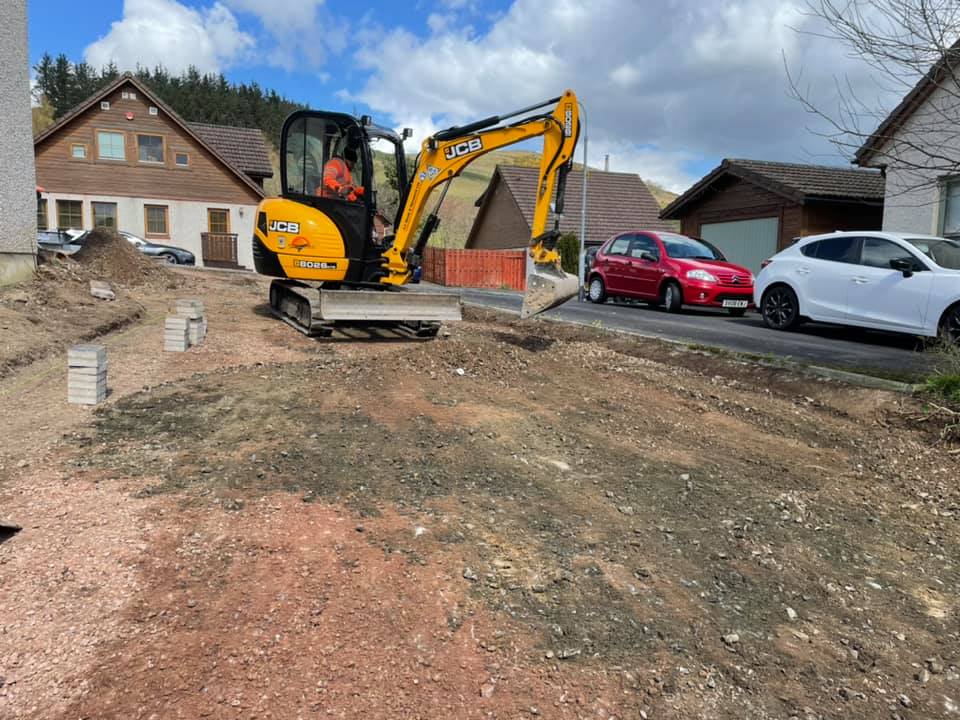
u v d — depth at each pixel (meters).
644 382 7.56
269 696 2.55
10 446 4.80
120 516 3.80
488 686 2.70
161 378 6.88
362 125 10.16
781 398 7.15
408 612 3.10
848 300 10.23
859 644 3.15
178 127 29.06
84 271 12.25
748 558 3.83
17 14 9.73
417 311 9.96
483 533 3.89
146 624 2.89
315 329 9.81
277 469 4.58
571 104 8.91
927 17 5.25
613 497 4.54
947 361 7.29
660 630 3.12
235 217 30.39
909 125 6.59
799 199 16.36
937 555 4.07
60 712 2.41
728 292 13.87
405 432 5.48
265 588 3.18
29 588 3.09
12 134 9.73
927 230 13.28
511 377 7.41
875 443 5.88
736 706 2.71
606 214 33.25
